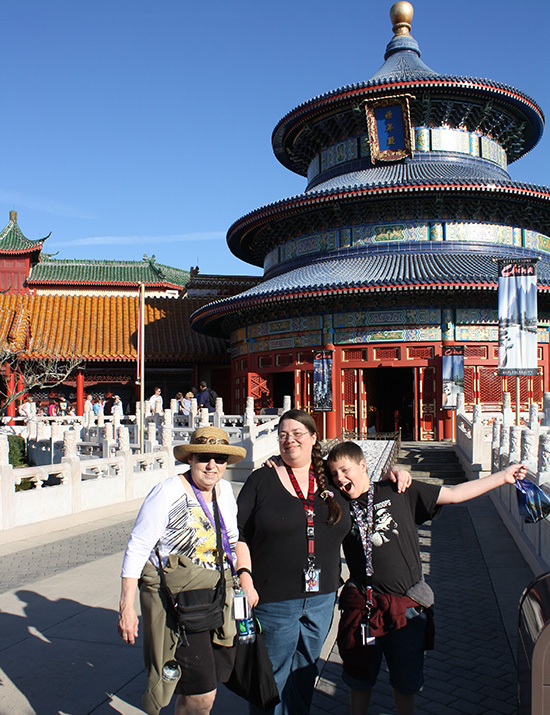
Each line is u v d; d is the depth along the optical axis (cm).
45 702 677
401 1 4462
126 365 4809
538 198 3447
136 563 537
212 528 559
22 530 1541
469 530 1669
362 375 3328
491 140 4053
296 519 556
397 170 3709
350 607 577
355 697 573
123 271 7119
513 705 687
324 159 4144
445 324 3238
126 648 821
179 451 576
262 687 523
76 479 1744
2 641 845
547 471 1144
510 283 2620
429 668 787
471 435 2477
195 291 5281
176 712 550
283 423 573
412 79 3603
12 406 4500
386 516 578
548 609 461
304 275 3491
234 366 4178
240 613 523
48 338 4697
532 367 2595
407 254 3484
